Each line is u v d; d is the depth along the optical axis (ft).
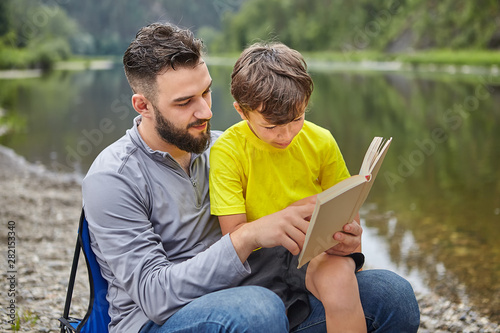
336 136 29.35
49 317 8.64
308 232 4.55
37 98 52.54
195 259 4.99
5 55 105.60
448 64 93.09
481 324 9.12
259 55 5.63
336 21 135.44
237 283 5.03
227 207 5.57
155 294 4.92
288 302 5.48
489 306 9.80
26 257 11.54
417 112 38.34
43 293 9.67
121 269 5.06
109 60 168.86
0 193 16.71
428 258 12.21
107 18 175.83
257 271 5.66
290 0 151.12
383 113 38.34
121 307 5.36
